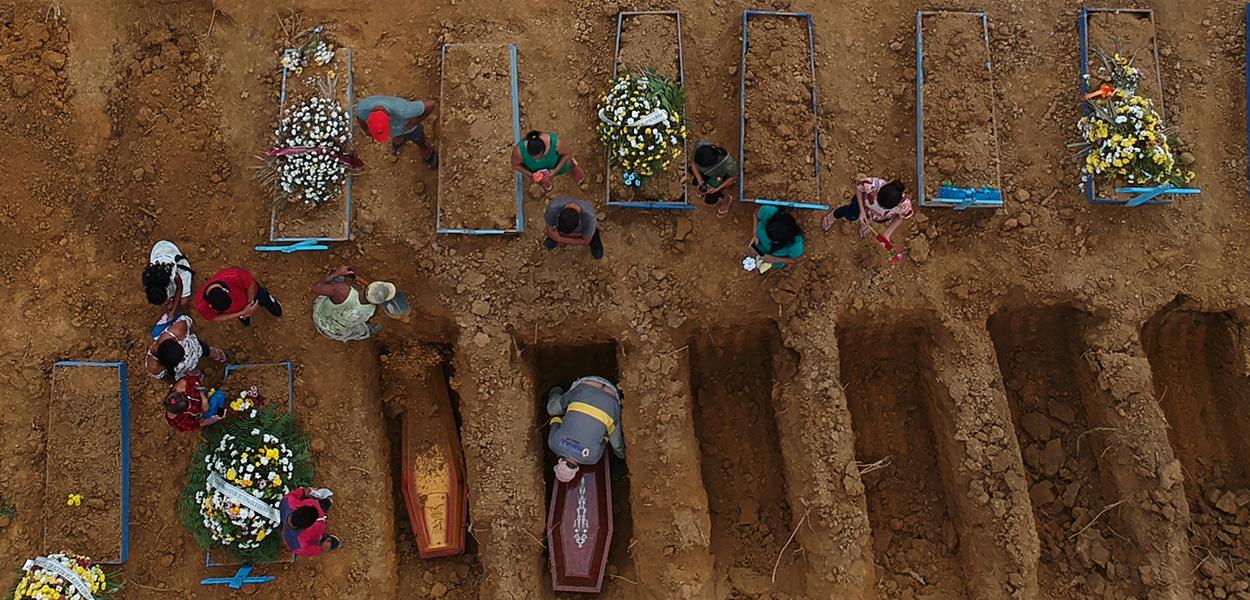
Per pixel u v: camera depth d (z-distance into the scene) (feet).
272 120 26.53
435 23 27.02
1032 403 27.58
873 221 23.88
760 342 27.48
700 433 27.84
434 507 26.63
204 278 25.96
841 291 25.76
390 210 26.03
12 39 26.58
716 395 27.99
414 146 26.32
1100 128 25.48
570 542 25.93
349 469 25.79
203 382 25.81
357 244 25.93
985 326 26.22
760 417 27.78
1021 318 26.99
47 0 26.84
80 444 25.34
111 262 26.22
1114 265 25.99
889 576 26.25
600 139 26.09
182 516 25.29
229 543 24.52
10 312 25.76
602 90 26.61
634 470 25.66
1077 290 25.86
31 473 25.46
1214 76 26.94
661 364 25.68
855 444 27.66
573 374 28.04
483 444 25.75
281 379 25.76
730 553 26.78
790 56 26.21
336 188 25.76
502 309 25.90
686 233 25.89
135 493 25.70
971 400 25.52
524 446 25.85
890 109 26.71
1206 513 26.32
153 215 26.27
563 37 26.89
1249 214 26.30
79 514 25.20
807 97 26.05
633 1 26.86
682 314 25.86
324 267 26.00
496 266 25.90
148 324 26.17
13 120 26.32
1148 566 24.88
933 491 27.20
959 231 26.13
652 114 24.50
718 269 25.86
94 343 25.90
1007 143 26.58
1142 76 26.35
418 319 26.27
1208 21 27.22
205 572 25.54
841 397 25.50
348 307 23.56
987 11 27.09
